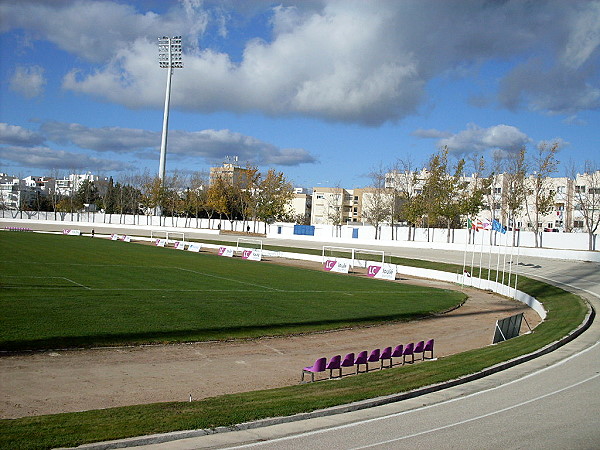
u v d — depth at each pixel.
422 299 38.94
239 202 121.62
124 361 17.44
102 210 151.00
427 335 26.02
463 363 17.36
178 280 38.75
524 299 40.47
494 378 15.85
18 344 18.03
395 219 100.06
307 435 10.15
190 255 64.38
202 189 136.25
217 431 10.04
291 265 62.00
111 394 13.91
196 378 16.19
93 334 20.23
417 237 92.44
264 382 16.27
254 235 106.81
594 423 11.30
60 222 118.44
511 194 77.81
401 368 16.66
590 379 15.82
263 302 31.47
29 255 48.88
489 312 35.06
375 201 111.75
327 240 93.00
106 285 33.25
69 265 42.97
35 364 16.17
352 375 16.52
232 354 19.64
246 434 10.05
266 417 10.88
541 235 75.75
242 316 26.53
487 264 61.41
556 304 34.78
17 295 27.05
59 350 17.98
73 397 13.41
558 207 99.50
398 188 115.38
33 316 22.22
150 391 14.46
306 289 39.50
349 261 64.81
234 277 43.72
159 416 10.61
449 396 13.63
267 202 109.69
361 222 134.38
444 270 59.06
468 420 11.43
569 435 10.43
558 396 13.73
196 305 28.45
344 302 34.38
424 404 12.79
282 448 9.34
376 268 55.66
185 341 20.84
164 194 121.62
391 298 38.22
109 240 81.88
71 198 148.50
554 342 21.44
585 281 48.22
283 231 108.50
